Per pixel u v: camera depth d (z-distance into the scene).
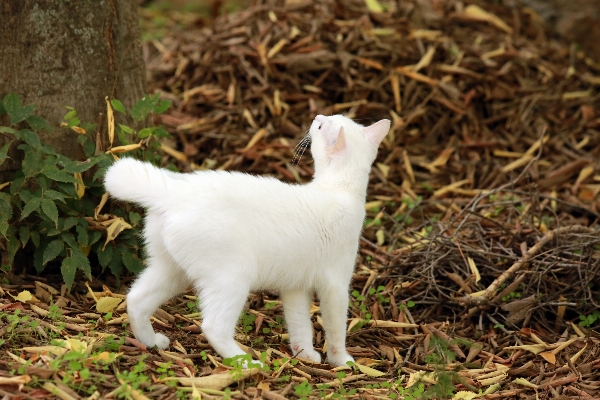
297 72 8.55
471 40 9.57
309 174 7.74
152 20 12.08
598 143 8.71
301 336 4.77
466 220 6.30
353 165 4.84
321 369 4.57
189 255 4.23
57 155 5.13
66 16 5.28
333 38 8.85
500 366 4.89
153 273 4.49
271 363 4.55
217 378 4.09
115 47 5.56
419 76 8.62
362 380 4.57
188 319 5.11
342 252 4.69
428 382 4.47
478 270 5.92
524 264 5.72
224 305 4.24
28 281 5.29
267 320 5.34
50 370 3.85
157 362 4.28
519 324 5.53
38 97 5.29
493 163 8.18
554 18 11.11
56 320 4.67
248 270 4.30
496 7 10.59
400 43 8.99
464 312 5.64
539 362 5.04
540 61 9.66
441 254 5.94
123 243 5.40
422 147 8.36
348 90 8.44
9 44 5.17
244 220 4.30
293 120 8.26
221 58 8.73
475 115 8.70
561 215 7.20
